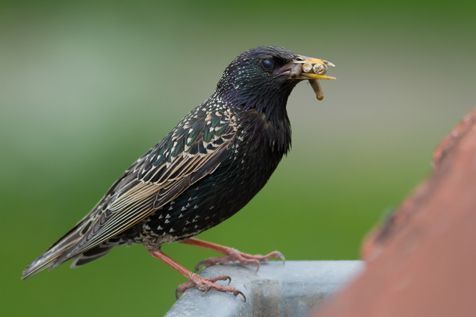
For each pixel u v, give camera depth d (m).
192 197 6.15
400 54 20.09
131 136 16.98
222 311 4.59
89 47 21.00
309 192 13.77
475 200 1.96
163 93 18.80
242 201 6.29
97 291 11.20
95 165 15.98
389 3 22.56
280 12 22.61
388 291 1.95
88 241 6.17
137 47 20.97
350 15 22.19
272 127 6.14
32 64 20.27
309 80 6.22
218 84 6.35
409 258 1.98
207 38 21.41
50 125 17.34
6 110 18.19
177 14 22.56
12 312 11.02
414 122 17.00
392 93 18.19
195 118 6.24
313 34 21.50
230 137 6.06
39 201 14.51
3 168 15.64
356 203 13.32
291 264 5.08
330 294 4.89
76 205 14.49
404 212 2.14
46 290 11.33
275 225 12.23
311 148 15.77
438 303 1.83
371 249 2.13
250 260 5.66
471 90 18.36
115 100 18.45
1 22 22.39
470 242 1.88
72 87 19.02
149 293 11.05
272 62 6.08
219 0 22.88
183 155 6.13
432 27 21.38
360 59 19.88
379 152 15.65
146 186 6.23
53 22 22.34
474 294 1.81
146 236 6.35
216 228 12.05
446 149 2.34
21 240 12.98
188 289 5.08
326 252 11.47
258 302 4.97
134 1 22.81
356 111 17.38
